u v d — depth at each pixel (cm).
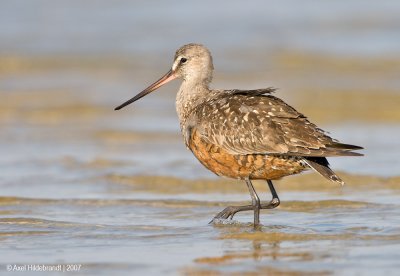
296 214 1373
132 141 1988
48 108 2319
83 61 2970
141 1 4016
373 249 1120
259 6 3928
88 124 2153
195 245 1170
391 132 2038
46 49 3136
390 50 3058
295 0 4016
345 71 2769
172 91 2572
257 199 1294
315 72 2764
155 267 1059
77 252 1136
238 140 1256
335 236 1202
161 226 1294
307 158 1228
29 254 1128
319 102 2353
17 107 2333
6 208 1423
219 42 3259
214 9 3872
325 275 1010
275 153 1231
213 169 1318
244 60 2964
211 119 1291
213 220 1315
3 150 1889
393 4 3891
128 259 1097
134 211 1407
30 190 1557
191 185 1612
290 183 1623
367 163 1744
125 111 2297
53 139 1997
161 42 3256
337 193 1528
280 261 1074
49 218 1350
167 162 1783
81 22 3616
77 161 1786
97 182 1627
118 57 3025
